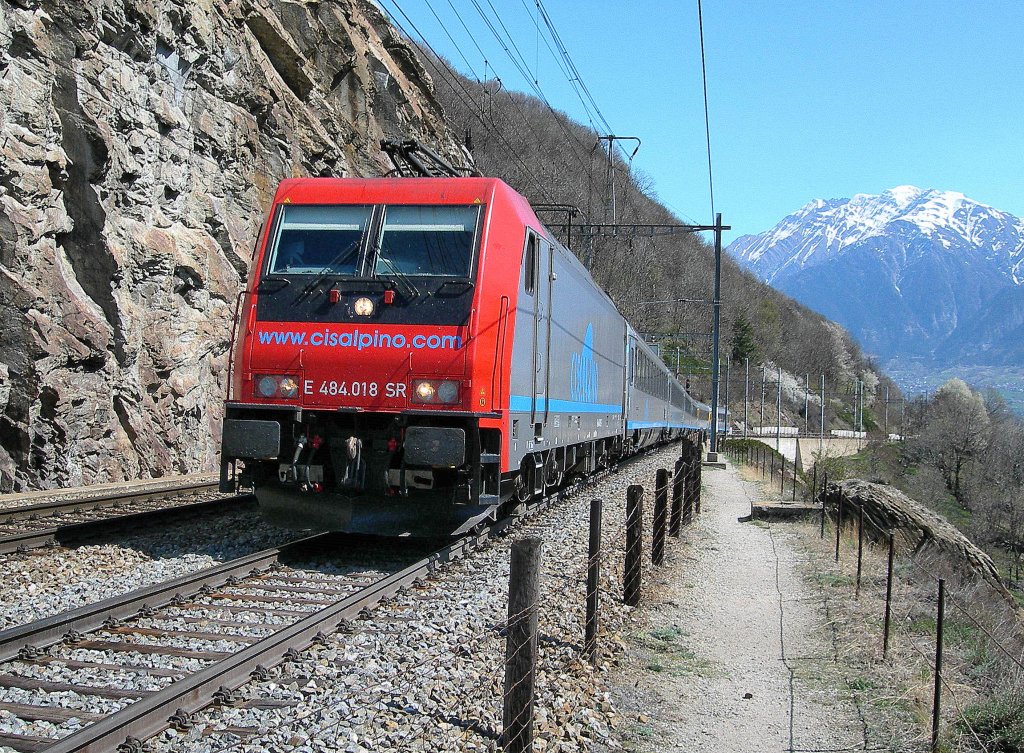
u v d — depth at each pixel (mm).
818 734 5691
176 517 11844
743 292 107312
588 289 15328
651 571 10289
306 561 9438
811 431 91750
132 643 6262
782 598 9609
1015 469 58875
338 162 26328
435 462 8859
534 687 5184
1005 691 6168
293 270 9781
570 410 13664
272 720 4961
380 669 5910
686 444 16594
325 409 9398
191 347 19688
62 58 16328
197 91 20281
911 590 9969
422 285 9430
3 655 5770
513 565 5023
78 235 16953
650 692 6344
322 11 27266
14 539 9336
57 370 15820
